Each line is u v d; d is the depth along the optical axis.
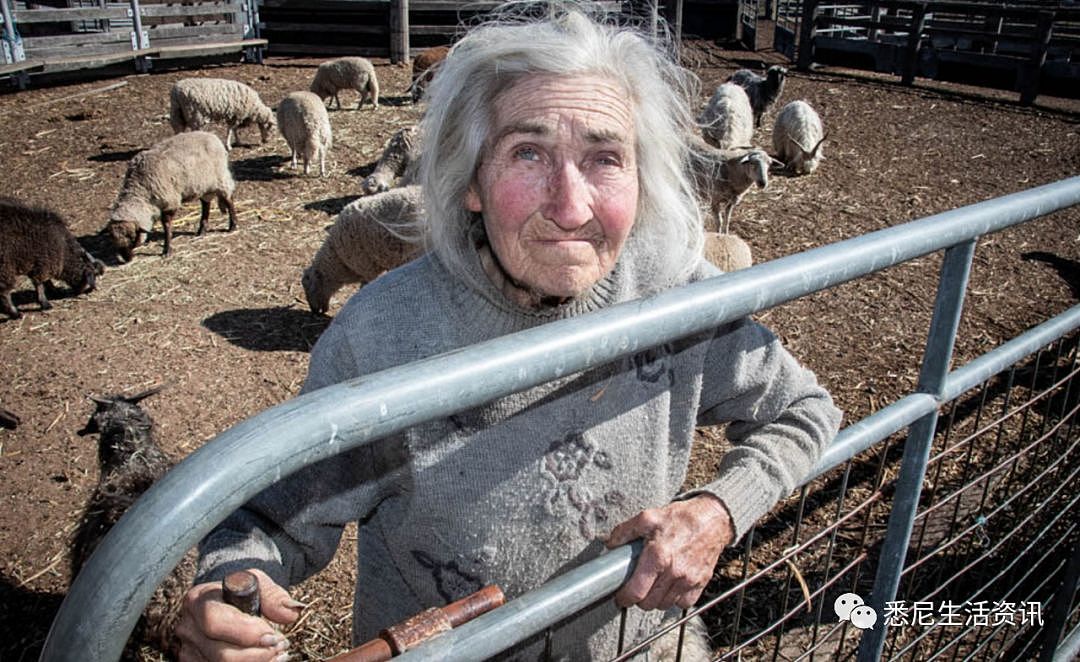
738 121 9.89
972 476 3.91
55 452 4.31
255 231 7.50
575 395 1.31
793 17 20.08
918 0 15.52
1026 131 11.80
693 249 1.45
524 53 1.19
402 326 1.29
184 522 0.66
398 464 1.32
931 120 12.45
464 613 0.97
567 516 1.35
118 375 5.04
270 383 5.04
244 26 15.77
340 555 3.56
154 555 0.66
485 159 1.23
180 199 6.91
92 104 11.89
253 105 9.88
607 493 1.38
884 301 6.26
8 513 3.84
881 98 13.98
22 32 15.62
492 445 1.29
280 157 9.76
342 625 3.20
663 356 1.39
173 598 2.64
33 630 3.21
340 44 16.38
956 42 16.89
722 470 1.39
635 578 1.14
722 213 7.74
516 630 0.98
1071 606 2.29
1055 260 7.16
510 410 1.28
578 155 1.22
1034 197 1.54
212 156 7.05
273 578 1.16
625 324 0.93
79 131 10.55
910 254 1.29
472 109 1.23
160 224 7.63
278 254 7.02
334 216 7.88
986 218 1.41
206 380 5.03
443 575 1.40
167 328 5.67
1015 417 4.43
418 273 1.33
